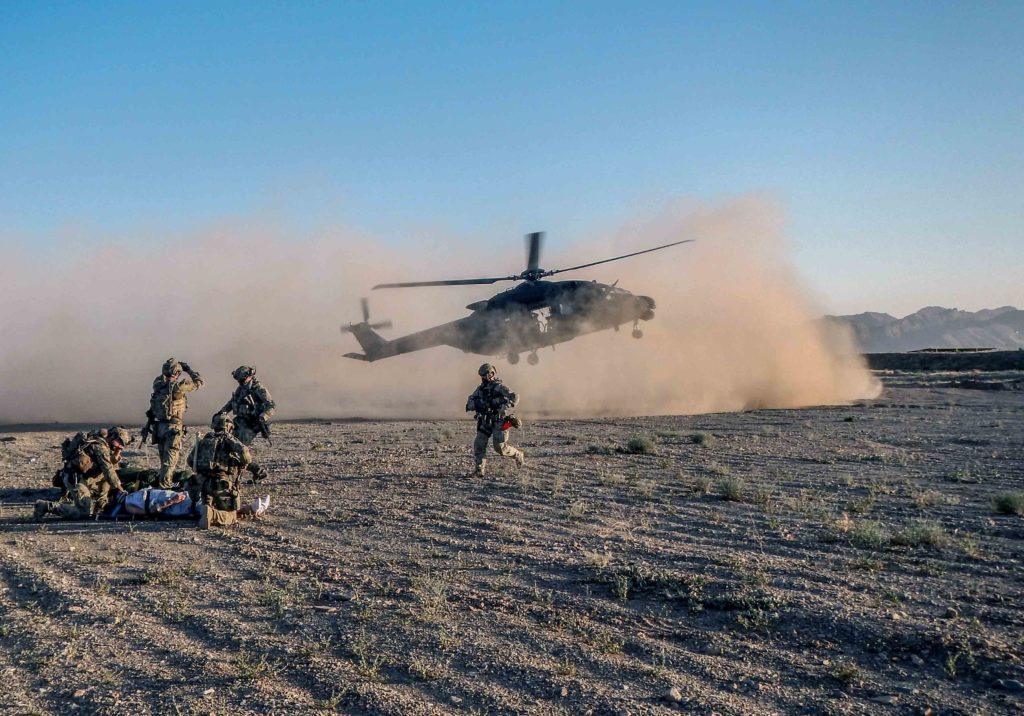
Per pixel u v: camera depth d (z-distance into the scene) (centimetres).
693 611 501
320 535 779
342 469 1277
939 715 340
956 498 902
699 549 672
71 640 462
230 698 374
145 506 876
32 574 620
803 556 637
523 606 517
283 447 1669
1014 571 576
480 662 416
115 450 926
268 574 617
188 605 533
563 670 401
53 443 1873
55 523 858
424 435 1898
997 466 1164
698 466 1227
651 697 366
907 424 1905
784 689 374
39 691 388
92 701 372
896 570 584
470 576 602
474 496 992
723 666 406
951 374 4325
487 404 1164
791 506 856
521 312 2366
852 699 360
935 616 471
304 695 377
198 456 845
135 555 693
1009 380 3747
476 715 352
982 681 376
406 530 791
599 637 453
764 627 464
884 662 407
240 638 461
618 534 745
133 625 488
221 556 688
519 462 1210
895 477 1075
